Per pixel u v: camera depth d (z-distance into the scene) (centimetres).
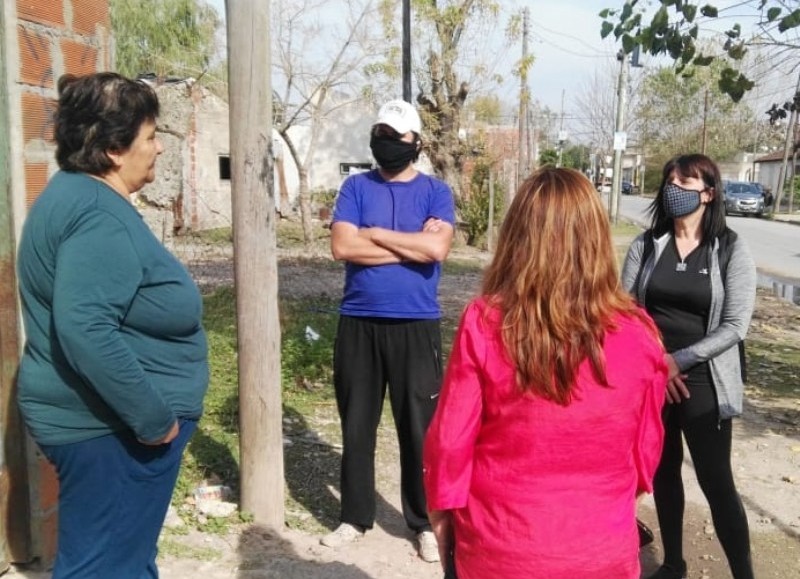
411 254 384
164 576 355
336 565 380
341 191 402
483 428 211
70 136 236
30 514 338
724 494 346
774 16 476
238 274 393
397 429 405
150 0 2231
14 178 320
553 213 203
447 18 1970
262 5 369
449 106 2073
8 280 323
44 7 331
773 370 847
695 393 340
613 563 202
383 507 460
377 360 399
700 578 398
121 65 2172
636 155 6550
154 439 239
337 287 1312
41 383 239
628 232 2727
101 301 224
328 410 623
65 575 251
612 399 201
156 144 255
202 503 425
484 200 2136
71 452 243
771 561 419
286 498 459
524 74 2122
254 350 398
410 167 403
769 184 5934
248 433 406
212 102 2208
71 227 227
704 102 4866
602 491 205
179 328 248
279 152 2758
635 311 210
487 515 208
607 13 476
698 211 342
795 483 524
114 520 250
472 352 207
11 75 316
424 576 378
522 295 202
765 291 1470
